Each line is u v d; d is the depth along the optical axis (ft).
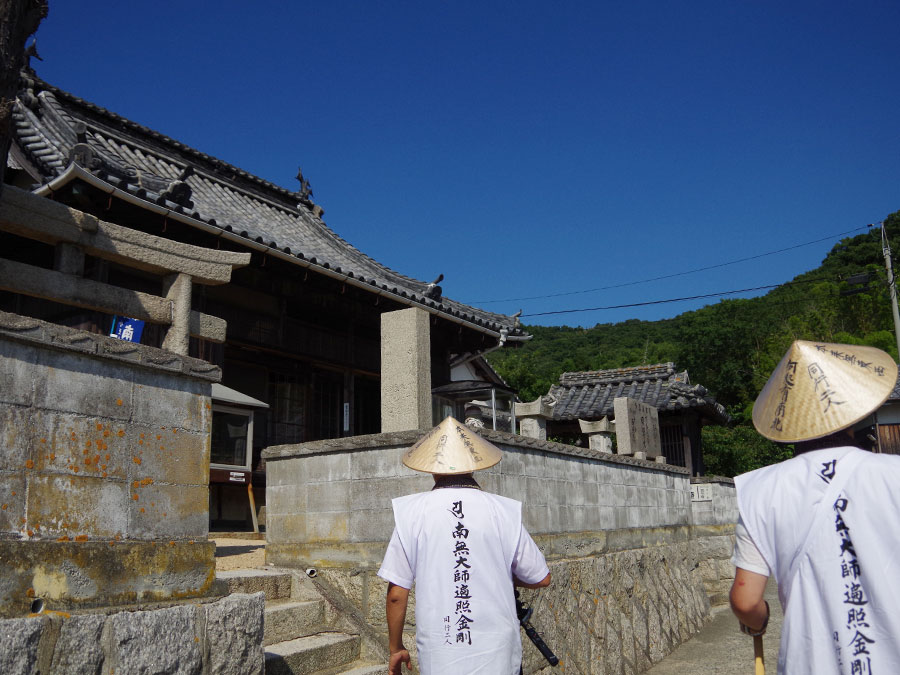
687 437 56.70
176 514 12.03
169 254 14.34
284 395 40.16
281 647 16.47
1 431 9.71
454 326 46.85
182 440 12.35
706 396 56.24
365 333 44.47
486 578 9.76
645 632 28.43
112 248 13.42
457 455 10.85
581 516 25.64
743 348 143.64
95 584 10.47
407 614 17.81
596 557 26.04
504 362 102.99
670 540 34.78
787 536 7.06
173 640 10.99
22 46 12.25
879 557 6.51
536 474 22.95
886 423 75.56
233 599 12.37
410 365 19.74
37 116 36.73
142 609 11.05
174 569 11.71
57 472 10.32
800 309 152.76
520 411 41.70
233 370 37.73
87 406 10.87
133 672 10.30
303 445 20.34
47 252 30.86
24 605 9.53
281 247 32.94
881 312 132.67
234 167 49.85
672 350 164.14
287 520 20.54
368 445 19.10
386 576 10.35
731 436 80.38
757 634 7.65
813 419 7.63
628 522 29.99
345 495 19.48
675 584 33.63
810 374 7.91
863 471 6.91
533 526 22.25
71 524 10.38
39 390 10.25
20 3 12.07
